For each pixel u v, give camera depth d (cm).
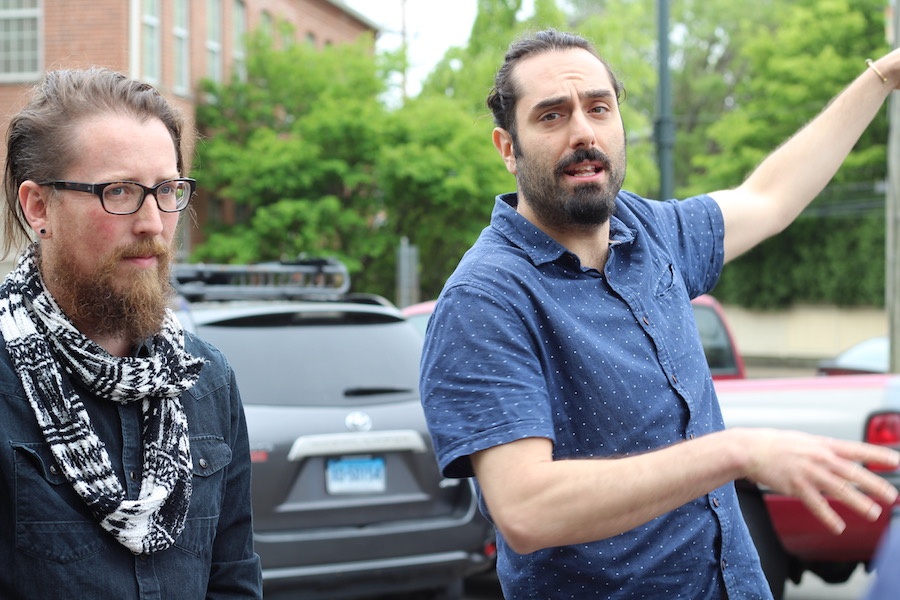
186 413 192
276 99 2047
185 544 185
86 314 178
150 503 176
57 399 173
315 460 463
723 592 215
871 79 268
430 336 212
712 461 175
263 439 455
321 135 1898
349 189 1961
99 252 176
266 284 693
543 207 222
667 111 1240
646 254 231
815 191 266
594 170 221
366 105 1908
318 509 460
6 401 171
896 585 109
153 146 180
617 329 218
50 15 1745
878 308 3022
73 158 176
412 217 1953
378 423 475
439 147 1902
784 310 3194
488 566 506
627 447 210
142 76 1819
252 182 1886
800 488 169
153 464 181
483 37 2058
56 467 172
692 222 253
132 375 179
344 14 2725
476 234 1892
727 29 3744
